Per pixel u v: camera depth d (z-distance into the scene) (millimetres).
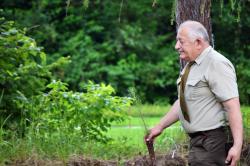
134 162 8766
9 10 35719
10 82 10523
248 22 33500
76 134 10508
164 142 10055
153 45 39031
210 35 9961
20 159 8594
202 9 7914
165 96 38781
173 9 7957
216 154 5797
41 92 10969
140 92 37125
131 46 38844
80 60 37875
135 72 38406
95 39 39406
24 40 10781
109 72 37844
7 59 10617
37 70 10906
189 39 5805
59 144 9320
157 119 24828
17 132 10180
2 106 10367
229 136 5805
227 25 34938
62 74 36156
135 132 17078
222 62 5758
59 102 10852
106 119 11039
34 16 36656
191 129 5891
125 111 11227
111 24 39281
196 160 5852
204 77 5789
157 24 39938
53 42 37812
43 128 10367
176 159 8938
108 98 11133
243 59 33438
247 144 9055
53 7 38562
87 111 10844
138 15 39469
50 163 8469
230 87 5703
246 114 9469
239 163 8633
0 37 10570
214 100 5816
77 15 39094
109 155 9508
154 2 8008
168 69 38531
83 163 8609
